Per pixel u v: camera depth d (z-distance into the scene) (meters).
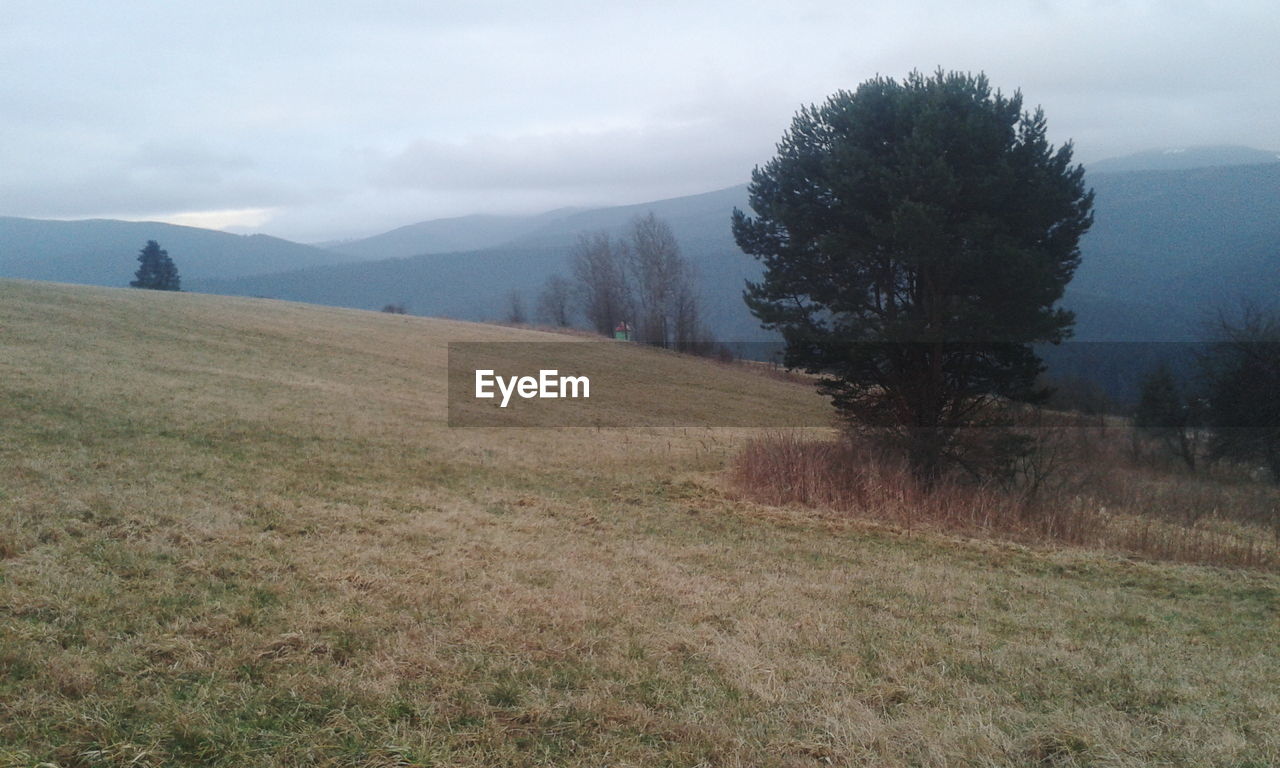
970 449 17.83
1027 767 4.47
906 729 4.86
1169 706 5.54
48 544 7.16
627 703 5.00
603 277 65.06
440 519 10.48
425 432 18.48
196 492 9.98
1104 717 5.23
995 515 13.73
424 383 26.72
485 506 11.93
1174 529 13.57
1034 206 17.47
